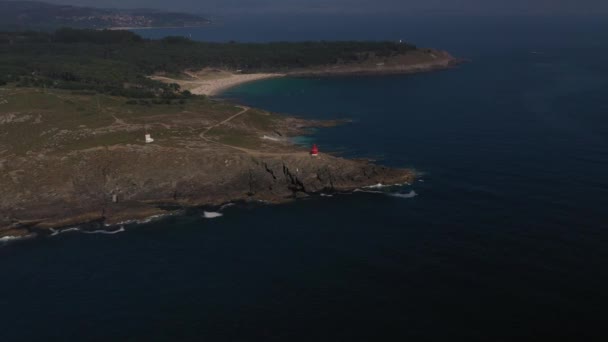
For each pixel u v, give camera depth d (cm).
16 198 11769
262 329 7500
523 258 9062
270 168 13112
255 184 12912
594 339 7006
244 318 7762
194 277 8931
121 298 8381
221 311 7944
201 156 13450
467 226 10381
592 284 8219
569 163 13725
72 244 10362
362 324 7519
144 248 10094
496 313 7625
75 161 13062
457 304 7869
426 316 7625
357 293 8256
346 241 10019
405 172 13388
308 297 8212
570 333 7138
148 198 12431
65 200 11944
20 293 8612
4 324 7812
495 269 8756
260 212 11681
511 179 12781
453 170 13638
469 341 7075
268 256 9562
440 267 8900
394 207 11544
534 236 9819
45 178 12394
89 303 8281
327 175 12962
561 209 10919
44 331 7631
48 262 9638
